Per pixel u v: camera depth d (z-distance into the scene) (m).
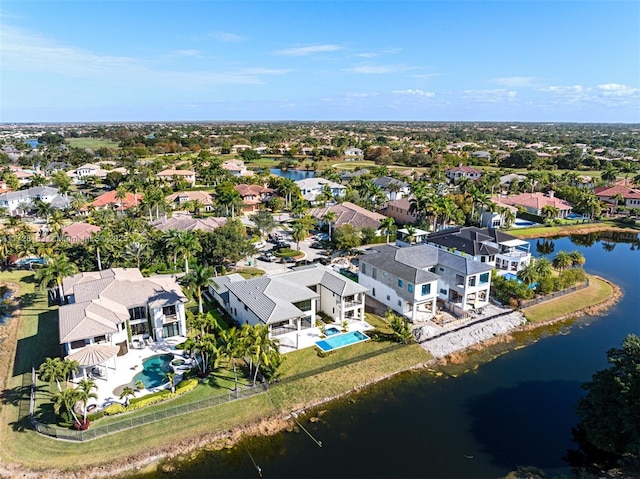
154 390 44.12
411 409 43.56
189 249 67.94
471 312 62.97
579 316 65.06
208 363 47.97
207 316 51.78
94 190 155.25
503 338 57.81
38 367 48.12
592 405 37.88
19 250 76.50
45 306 64.19
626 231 117.50
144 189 128.50
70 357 43.44
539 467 36.41
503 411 43.47
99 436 38.19
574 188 143.25
